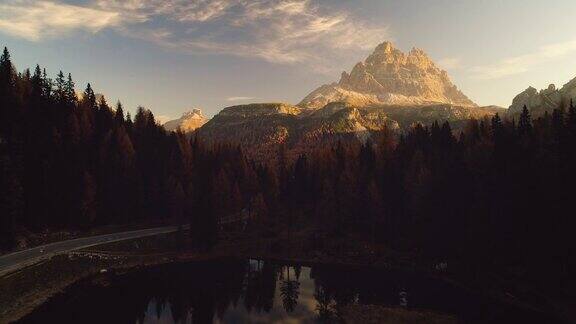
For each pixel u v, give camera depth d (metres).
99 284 57.75
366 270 71.25
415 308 50.03
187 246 82.56
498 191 60.56
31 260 55.38
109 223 86.06
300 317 47.88
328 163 109.62
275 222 100.88
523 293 51.62
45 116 81.00
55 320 42.81
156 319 46.31
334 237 88.12
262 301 54.09
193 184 98.50
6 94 73.06
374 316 47.44
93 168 84.12
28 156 72.50
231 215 110.19
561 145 53.84
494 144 66.50
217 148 131.38
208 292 57.84
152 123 107.00
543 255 52.44
